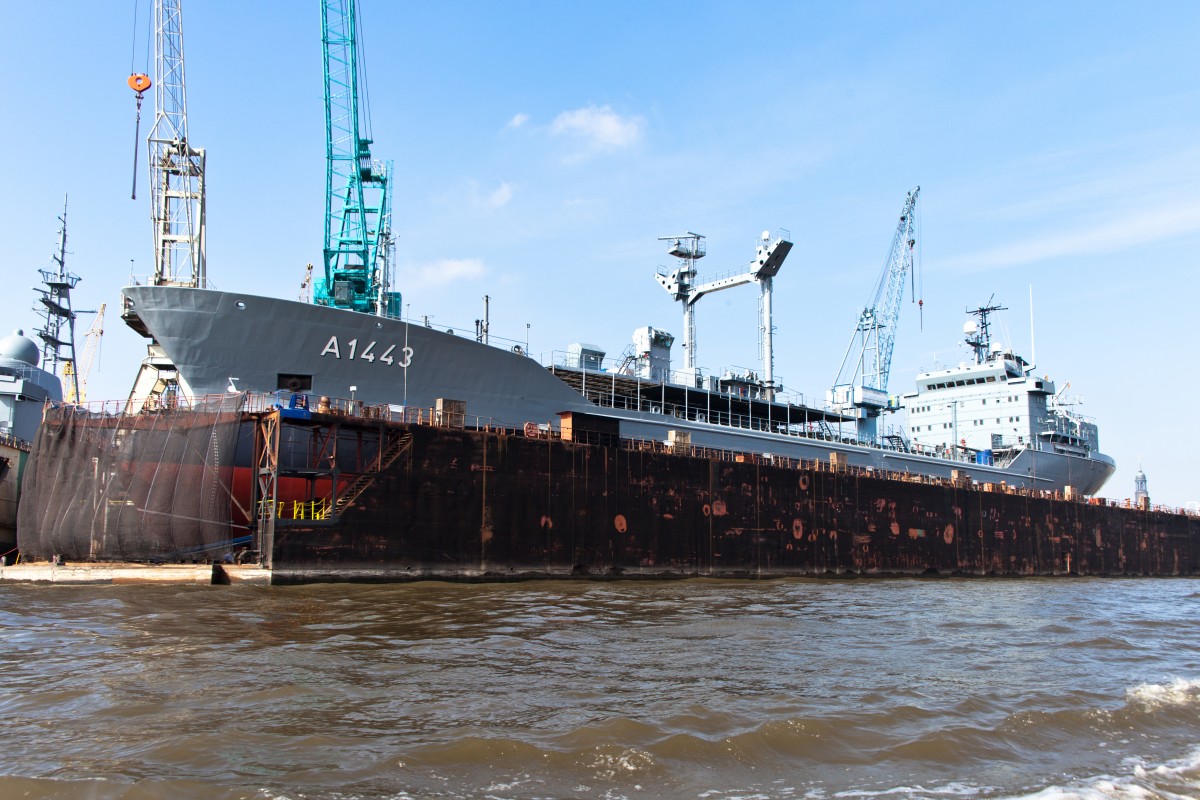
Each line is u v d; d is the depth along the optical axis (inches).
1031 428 3489.2
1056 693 796.0
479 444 1561.3
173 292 1549.0
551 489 1648.6
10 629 925.2
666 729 608.4
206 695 660.7
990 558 2605.8
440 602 1224.2
